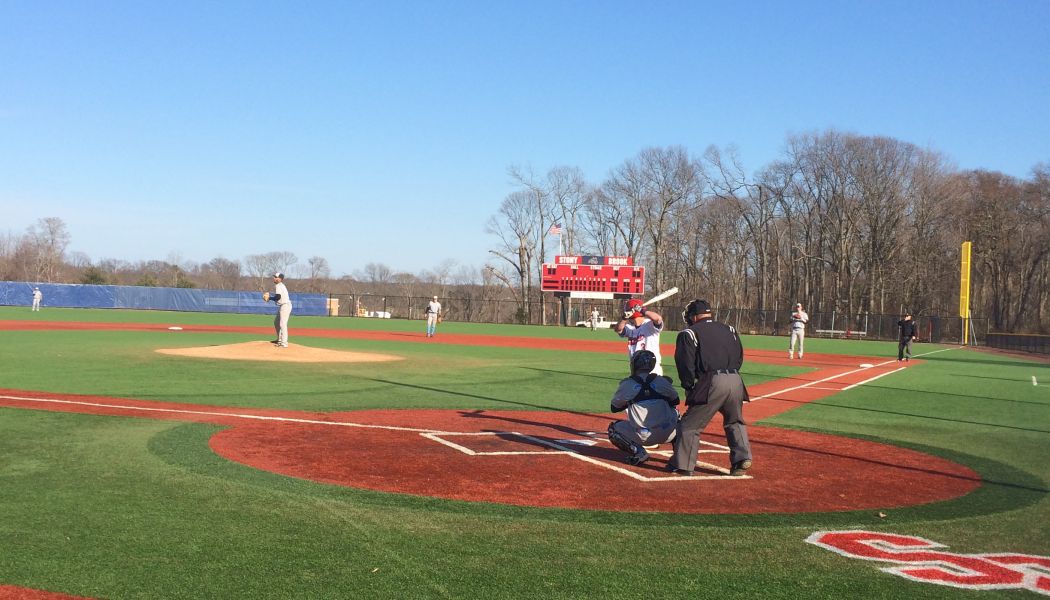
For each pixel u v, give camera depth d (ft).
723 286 272.51
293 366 60.44
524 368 68.03
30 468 23.13
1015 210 248.93
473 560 15.94
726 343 25.18
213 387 45.85
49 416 33.04
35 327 110.73
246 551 16.02
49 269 329.93
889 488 24.44
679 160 256.73
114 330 109.19
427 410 39.42
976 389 60.54
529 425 35.37
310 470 24.32
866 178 230.27
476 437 31.63
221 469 23.89
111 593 13.55
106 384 45.37
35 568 14.65
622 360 82.17
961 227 243.19
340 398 43.04
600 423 36.76
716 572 15.66
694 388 25.09
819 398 50.88
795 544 17.85
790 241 258.78
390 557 15.96
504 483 23.48
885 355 113.50
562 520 19.35
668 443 31.53
